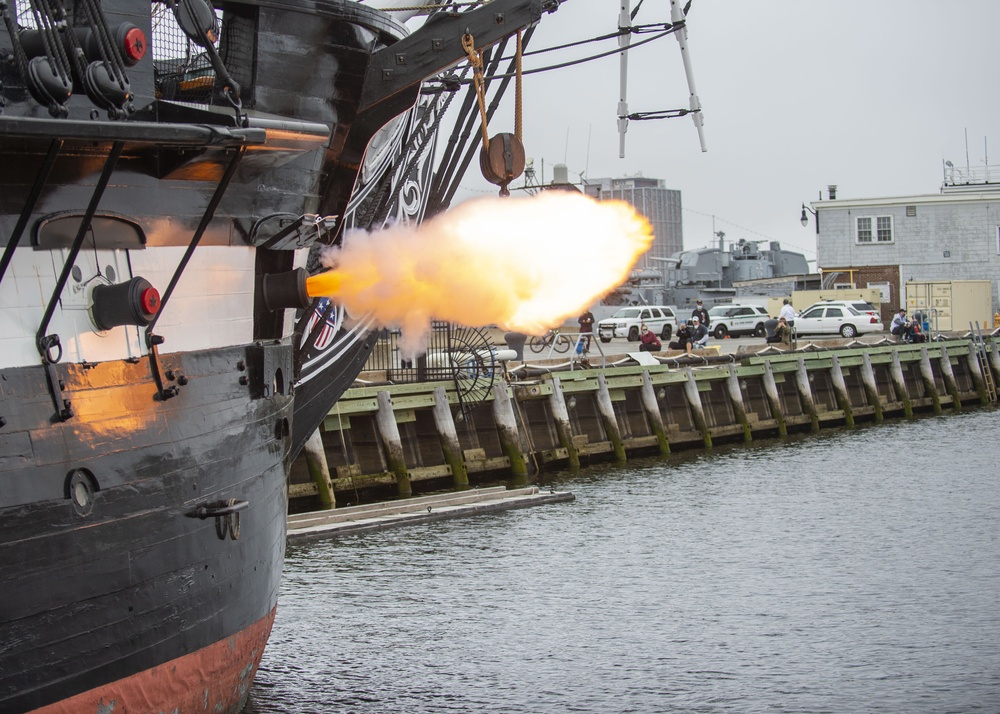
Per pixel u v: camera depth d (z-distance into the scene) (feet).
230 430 29.91
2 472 23.91
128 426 26.63
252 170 30.07
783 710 35.81
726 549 57.93
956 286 191.11
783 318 134.82
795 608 46.91
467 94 39.68
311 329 38.68
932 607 46.62
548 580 51.55
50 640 25.09
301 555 56.24
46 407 24.82
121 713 26.99
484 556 56.08
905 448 98.99
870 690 37.32
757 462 92.38
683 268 244.83
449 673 39.22
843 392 121.80
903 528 62.39
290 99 32.53
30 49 24.34
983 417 127.44
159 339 27.32
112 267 26.76
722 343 171.12
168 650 28.07
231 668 30.86
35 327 24.91
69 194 25.41
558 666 39.99
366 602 47.98
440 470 81.46
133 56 25.18
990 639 42.24
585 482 82.89
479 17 35.04
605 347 154.61
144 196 27.20
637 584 50.85
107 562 26.13
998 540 58.85
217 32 30.35
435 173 40.78
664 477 84.64
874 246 197.26
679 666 39.88
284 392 32.65
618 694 37.29
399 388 80.23
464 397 84.12
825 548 57.88
